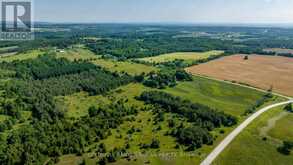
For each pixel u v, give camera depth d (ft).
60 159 364.79
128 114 497.87
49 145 382.63
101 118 470.80
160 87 631.15
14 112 444.55
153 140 398.01
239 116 495.82
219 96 604.49
